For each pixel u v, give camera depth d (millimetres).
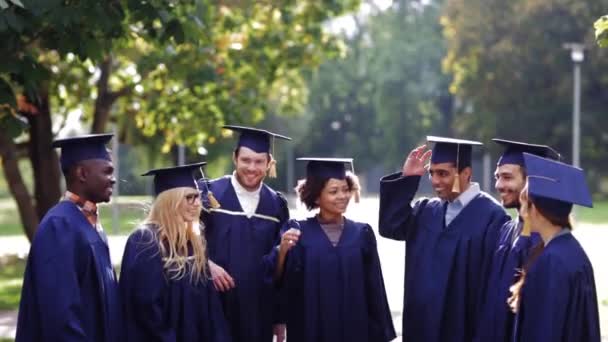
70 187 8414
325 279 9578
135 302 8773
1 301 19625
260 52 25453
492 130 62281
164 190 9070
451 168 9617
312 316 9578
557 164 7902
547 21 57844
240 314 9812
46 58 21547
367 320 9742
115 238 32312
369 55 79750
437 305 9531
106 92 24281
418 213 9969
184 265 8859
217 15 23141
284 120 68438
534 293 7629
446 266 9555
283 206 10273
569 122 60656
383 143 83562
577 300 7547
